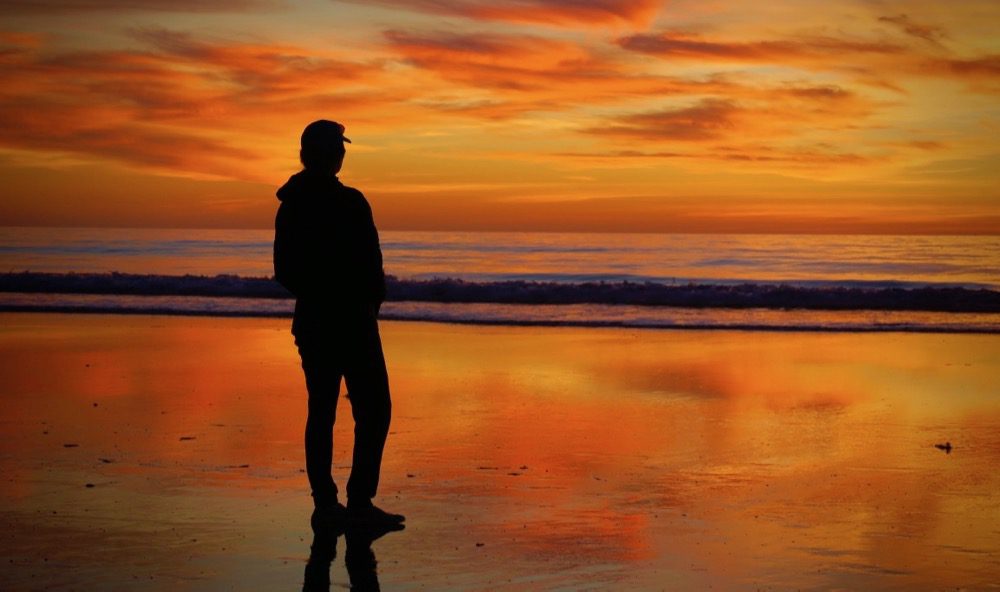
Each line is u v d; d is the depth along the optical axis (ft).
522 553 12.60
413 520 14.21
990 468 17.53
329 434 14.55
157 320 45.68
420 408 23.63
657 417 22.59
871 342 38.04
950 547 12.76
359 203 14.71
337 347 14.47
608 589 11.22
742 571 11.81
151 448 18.88
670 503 15.14
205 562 12.21
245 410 23.07
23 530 13.55
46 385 26.86
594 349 35.58
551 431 20.88
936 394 25.95
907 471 17.31
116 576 11.61
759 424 21.75
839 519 14.17
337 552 12.66
